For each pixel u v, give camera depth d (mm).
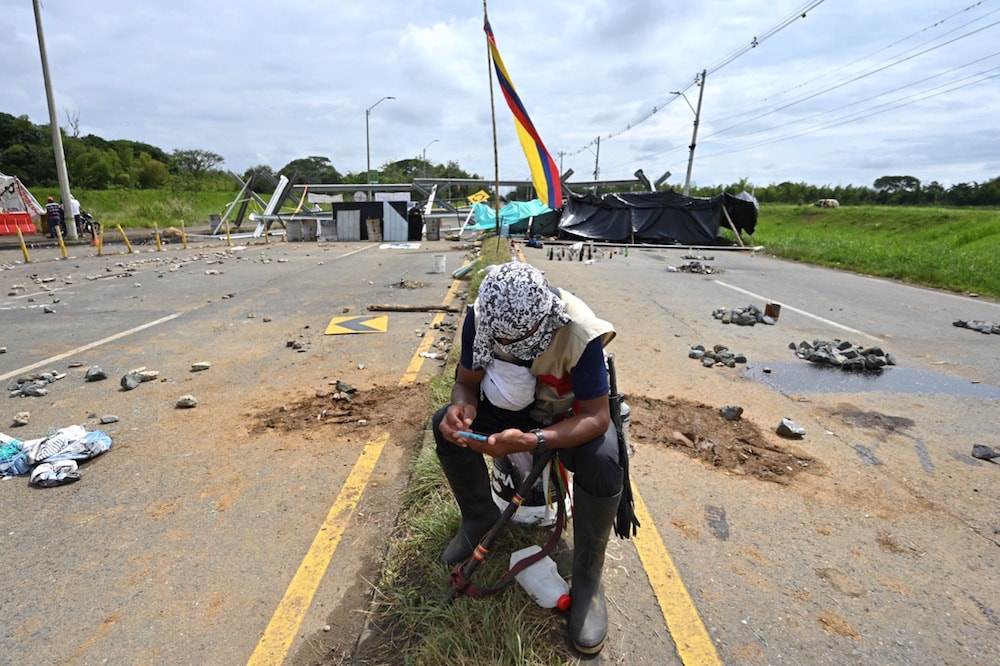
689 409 4152
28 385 4559
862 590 2295
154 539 2641
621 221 20688
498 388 2094
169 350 5699
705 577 2357
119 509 2881
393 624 2092
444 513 2604
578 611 2020
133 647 2035
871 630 2088
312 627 2127
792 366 5273
